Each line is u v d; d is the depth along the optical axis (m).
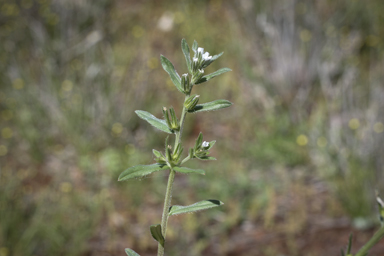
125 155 0.97
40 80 1.15
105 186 0.90
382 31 1.27
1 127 1.05
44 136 1.02
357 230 0.78
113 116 1.05
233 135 1.03
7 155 0.99
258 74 1.17
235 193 0.86
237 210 0.81
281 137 0.99
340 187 0.82
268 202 0.83
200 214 0.82
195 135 1.05
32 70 1.18
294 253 0.74
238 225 0.81
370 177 0.81
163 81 1.20
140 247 0.77
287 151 0.95
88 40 1.27
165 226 0.32
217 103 0.32
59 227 0.78
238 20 1.35
